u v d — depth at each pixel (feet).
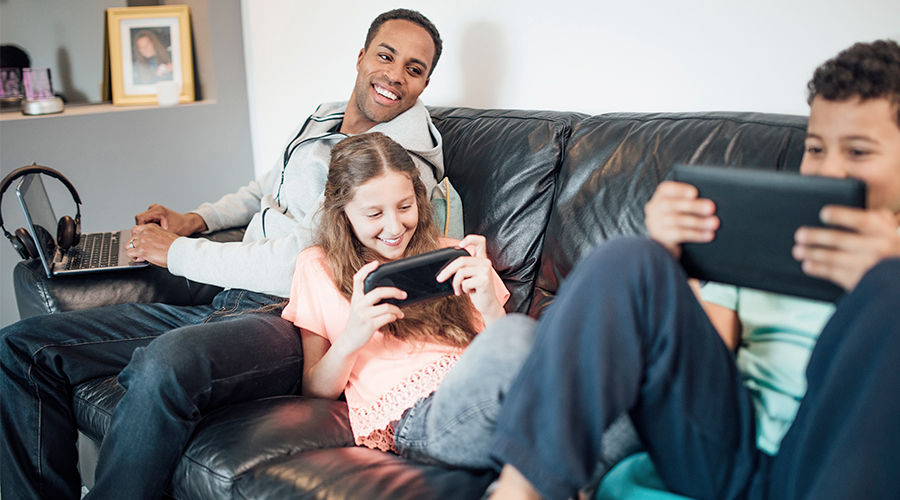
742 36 4.97
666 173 4.36
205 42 9.48
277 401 4.12
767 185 2.70
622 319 2.63
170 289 5.77
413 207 4.45
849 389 2.41
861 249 2.53
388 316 3.81
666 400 2.78
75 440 4.89
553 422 2.52
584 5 5.74
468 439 3.32
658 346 2.68
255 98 9.53
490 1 6.37
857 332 2.40
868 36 4.45
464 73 6.78
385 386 4.12
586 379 2.59
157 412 3.83
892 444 2.31
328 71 8.20
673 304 2.66
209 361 3.97
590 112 5.92
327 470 3.39
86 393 4.72
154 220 6.17
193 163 9.46
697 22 5.16
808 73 4.73
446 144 5.71
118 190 8.95
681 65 5.31
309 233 4.97
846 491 2.31
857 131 2.98
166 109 9.10
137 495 3.90
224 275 5.15
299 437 3.75
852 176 3.05
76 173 8.61
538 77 6.20
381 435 4.03
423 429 3.78
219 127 9.57
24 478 4.64
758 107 5.00
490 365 3.10
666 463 2.97
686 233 2.86
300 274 4.57
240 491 3.47
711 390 2.77
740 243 2.81
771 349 3.25
